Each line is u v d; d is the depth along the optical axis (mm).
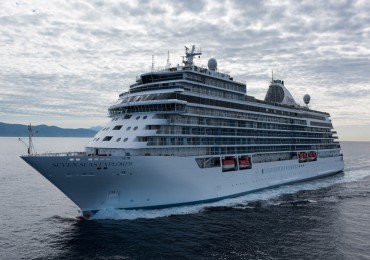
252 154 59969
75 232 38000
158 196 44688
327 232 39188
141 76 54250
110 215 41875
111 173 40406
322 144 87188
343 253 32938
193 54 57531
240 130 58469
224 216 44906
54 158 37844
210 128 52375
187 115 48312
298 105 85750
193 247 34156
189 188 47438
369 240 36594
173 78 51438
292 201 55062
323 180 80125
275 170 66375
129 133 45750
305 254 32719
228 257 31875
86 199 41094
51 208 51031
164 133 45781
